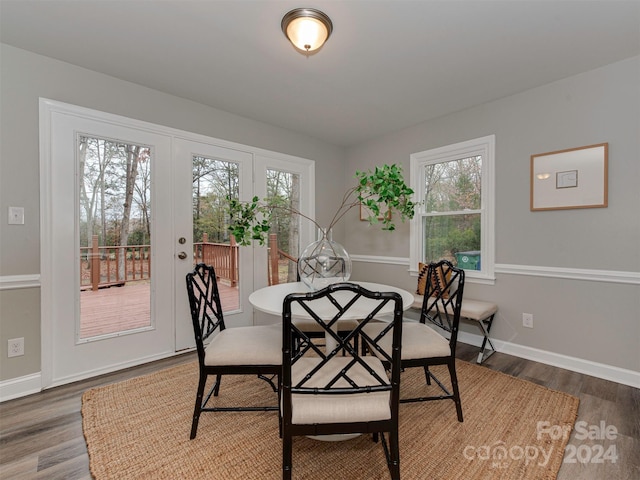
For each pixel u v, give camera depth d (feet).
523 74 7.57
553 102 7.95
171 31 6.01
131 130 7.99
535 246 8.31
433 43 6.35
